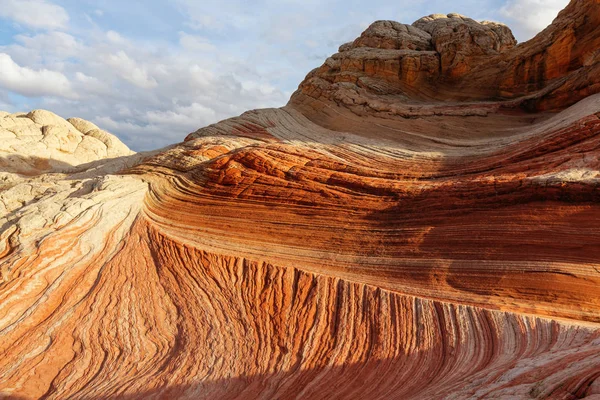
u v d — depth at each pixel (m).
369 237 15.90
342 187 17.98
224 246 17.06
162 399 10.99
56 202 18.31
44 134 39.62
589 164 14.36
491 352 10.34
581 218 13.04
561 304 11.88
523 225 13.72
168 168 22.69
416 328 11.91
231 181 19.78
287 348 12.41
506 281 12.88
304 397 10.37
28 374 12.15
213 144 23.52
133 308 14.49
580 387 6.12
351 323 12.74
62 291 15.07
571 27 23.47
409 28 30.75
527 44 25.36
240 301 14.42
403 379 10.35
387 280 14.31
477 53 27.22
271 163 19.64
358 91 28.03
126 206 19.34
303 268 15.42
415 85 28.31
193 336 13.24
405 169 18.92
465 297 12.93
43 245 15.84
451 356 10.71
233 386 11.30
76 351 13.02
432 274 13.96
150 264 16.44
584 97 20.95
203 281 15.42
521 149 17.27
